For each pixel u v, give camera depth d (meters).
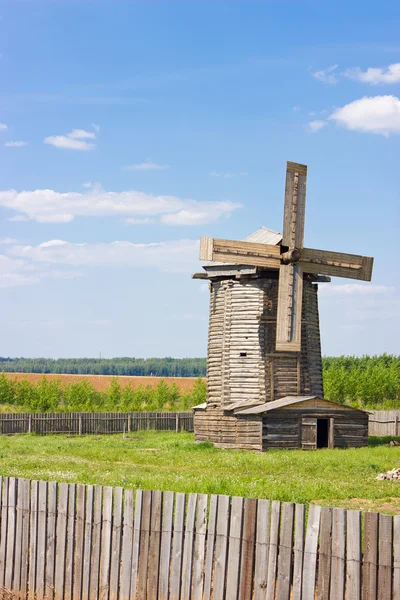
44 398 79.19
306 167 44.91
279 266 44.28
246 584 11.04
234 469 30.62
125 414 61.03
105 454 37.44
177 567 11.73
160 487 23.11
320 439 45.38
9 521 13.88
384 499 22.28
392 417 59.00
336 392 89.19
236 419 43.34
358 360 123.81
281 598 10.66
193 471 29.78
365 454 37.59
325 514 10.41
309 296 46.88
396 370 100.00
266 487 23.02
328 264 45.81
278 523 10.88
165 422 63.22
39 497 13.47
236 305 46.00
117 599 12.35
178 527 11.79
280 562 10.73
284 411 42.47
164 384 91.38
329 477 27.89
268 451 40.72
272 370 44.75
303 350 45.69
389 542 9.92
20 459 34.44
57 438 52.78
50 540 13.23
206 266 47.22
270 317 45.16
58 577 13.05
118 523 12.42
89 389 86.69
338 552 10.25
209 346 47.47
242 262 43.22
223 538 11.33
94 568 12.62
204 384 85.62
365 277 47.34
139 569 12.10
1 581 13.89
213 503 11.48
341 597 10.16
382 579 9.95
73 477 26.08
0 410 79.31
